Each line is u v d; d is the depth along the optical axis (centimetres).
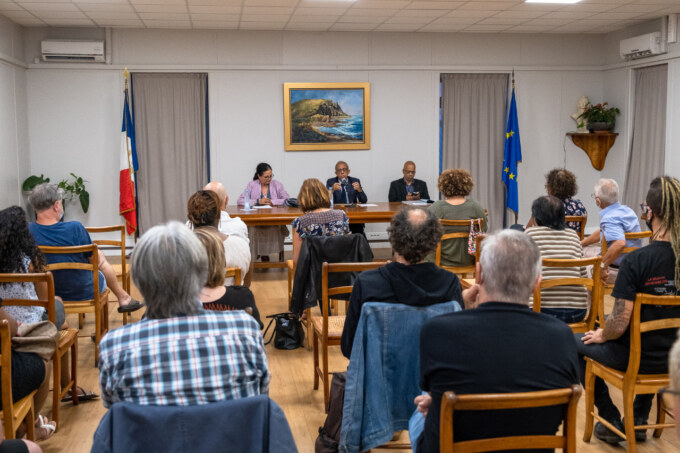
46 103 805
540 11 739
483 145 893
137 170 823
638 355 253
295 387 370
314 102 853
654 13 761
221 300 248
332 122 859
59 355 307
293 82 848
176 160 834
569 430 165
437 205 492
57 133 811
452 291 230
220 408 150
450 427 160
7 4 668
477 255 406
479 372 165
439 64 876
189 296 160
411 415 233
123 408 148
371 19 770
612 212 404
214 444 149
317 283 382
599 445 293
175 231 162
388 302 227
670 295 249
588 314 343
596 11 746
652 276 249
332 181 785
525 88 899
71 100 809
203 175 845
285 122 849
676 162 774
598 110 871
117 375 154
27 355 246
